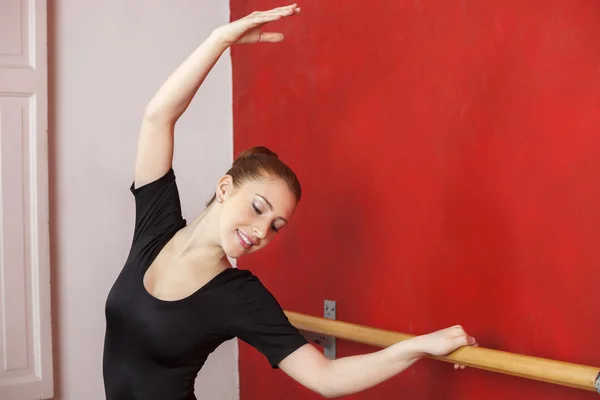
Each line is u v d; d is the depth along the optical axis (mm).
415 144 2086
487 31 1888
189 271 1666
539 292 1797
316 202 2426
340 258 2344
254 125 2705
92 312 2549
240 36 1646
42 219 2381
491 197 1896
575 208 1715
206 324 1650
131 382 1697
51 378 2414
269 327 1646
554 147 1753
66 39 2477
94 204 2543
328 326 2121
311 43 2420
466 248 1961
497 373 1903
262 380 2738
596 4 1659
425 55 2047
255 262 2719
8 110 2326
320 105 2396
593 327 1688
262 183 1579
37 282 2381
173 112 1707
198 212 2777
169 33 2693
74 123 2496
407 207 2117
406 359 1536
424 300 2078
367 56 2221
